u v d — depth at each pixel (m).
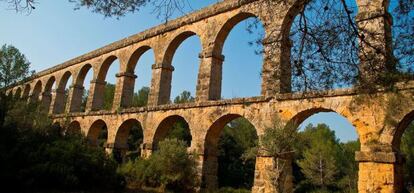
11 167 20.22
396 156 18.02
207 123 27.73
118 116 37.03
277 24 23.80
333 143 60.09
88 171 23.42
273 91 23.78
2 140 21.39
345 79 10.85
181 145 29.38
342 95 20.58
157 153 29.39
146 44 37.66
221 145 51.50
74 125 44.84
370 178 18.58
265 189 22.59
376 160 18.52
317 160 48.09
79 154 23.78
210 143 27.92
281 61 11.87
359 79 10.76
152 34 36.75
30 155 21.47
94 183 23.89
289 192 22.73
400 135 18.94
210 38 30.44
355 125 19.78
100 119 39.56
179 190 27.86
